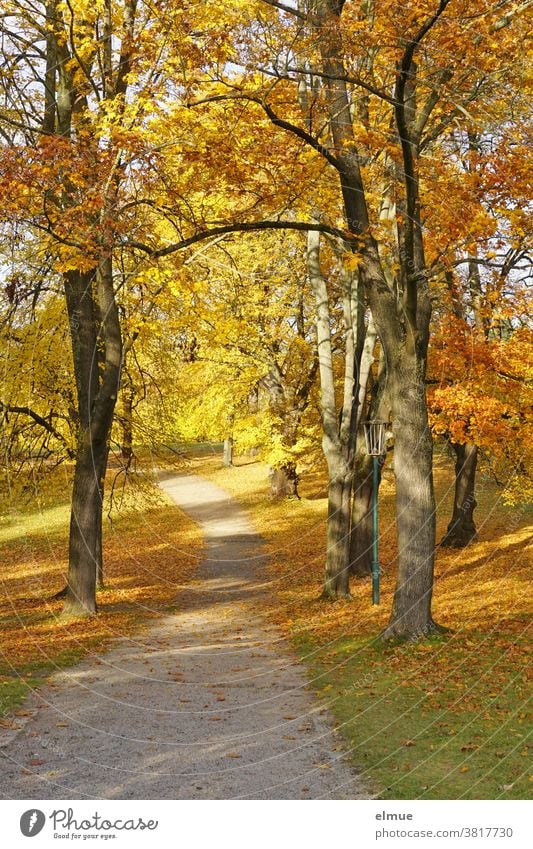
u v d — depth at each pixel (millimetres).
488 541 25516
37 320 18203
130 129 11836
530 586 18141
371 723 8828
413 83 12648
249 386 32375
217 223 13117
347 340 19359
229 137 11945
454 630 13281
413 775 7211
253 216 14102
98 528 20781
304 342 28359
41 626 15422
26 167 11180
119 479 32406
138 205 13203
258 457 33094
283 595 20203
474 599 17141
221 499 40656
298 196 12719
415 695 9844
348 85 14188
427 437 13000
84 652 13070
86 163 11492
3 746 8047
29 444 19375
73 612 16734
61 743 8195
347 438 19016
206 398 32312
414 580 12773
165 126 11844
